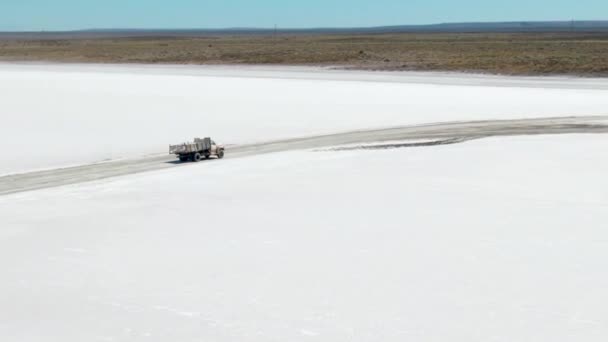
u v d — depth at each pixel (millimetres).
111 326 18672
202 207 30484
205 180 36375
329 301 20000
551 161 40406
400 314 19078
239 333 18141
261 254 23953
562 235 25672
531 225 26984
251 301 20078
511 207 29719
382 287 20938
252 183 35281
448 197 31531
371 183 34625
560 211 29031
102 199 32531
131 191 34125
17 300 20406
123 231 27000
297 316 19062
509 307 19422
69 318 19172
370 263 22938
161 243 25359
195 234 26391
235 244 25078
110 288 21188
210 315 19234
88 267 22984
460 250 24094
